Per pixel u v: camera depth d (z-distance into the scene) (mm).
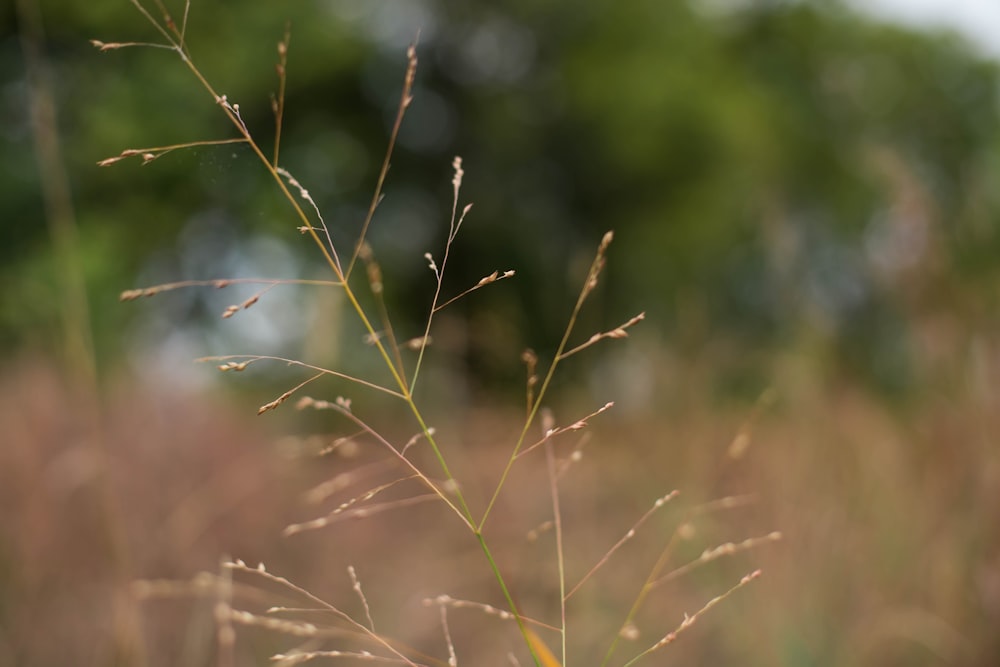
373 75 14445
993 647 2133
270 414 3990
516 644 2344
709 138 15555
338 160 13555
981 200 2930
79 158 9898
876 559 2385
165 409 3738
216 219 9930
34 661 2293
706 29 18312
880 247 2959
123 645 1983
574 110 15453
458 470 3215
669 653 2381
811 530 2492
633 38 16422
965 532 2355
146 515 2801
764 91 19922
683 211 16047
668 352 3898
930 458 2596
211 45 10398
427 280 13945
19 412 3178
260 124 11281
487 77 15727
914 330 2840
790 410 3184
